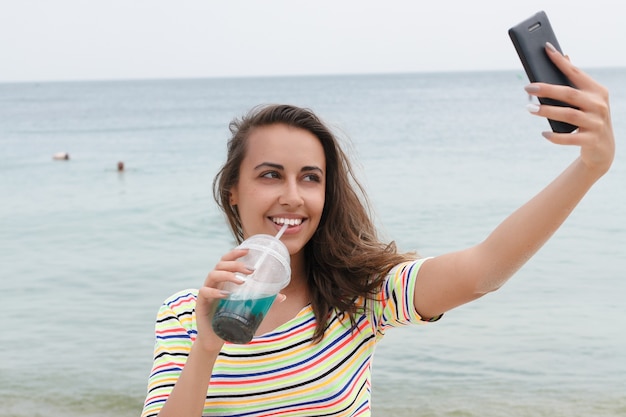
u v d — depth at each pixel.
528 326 7.73
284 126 2.28
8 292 9.52
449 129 36.72
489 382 6.42
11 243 12.66
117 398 6.30
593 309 8.20
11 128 50.62
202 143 33.97
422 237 12.10
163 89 182.50
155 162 25.83
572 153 24.23
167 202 16.64
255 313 1.91
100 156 28.70
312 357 2.25
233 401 2.22
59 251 11.92
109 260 11.19
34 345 7.52
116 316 8.45
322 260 2.32
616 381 6.39
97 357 7.18
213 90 159.75
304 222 2.26
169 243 12.32
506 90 112.94
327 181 2.37
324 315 2.27
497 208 14.59
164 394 2.20
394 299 2.27
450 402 6.05
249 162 2.29
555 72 1.76
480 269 2.07
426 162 22.62
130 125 50.75
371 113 53.41
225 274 1.88
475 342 7.34
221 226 13.68
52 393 6.37
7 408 6.06
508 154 24.48
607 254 10.55
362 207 2.41
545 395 6.15
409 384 6.42
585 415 5.76
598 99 1.71
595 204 14.22
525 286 9.11
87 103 105.31
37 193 18.88
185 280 9.96
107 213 15.46
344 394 2.25
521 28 1.74
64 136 41.03
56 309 8.74
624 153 21.83
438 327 7.80
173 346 2.28
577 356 6.93
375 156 24.64
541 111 1.70
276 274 1.94
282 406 2.23
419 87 137.50
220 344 1.98
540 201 1.97
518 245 2.01
